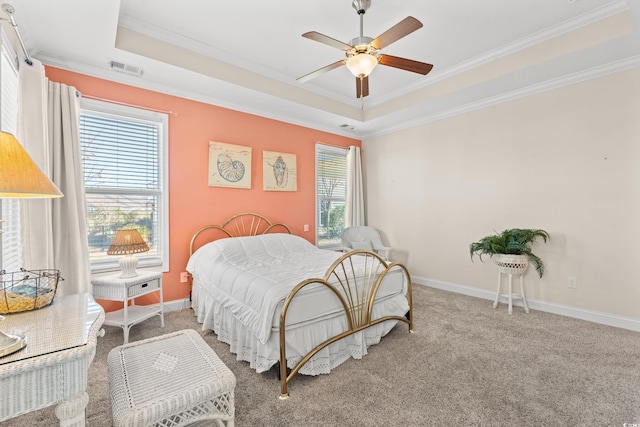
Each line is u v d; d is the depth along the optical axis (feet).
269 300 6.04
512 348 7.63
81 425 3.28
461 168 12.71
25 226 6.71
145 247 8.55
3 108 6.02
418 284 14.34
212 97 11.24
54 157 7.80
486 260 12.01
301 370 6.15
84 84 8.77
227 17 7.89
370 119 14.21
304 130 14.38
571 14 7.79
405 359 7.09
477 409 5.31
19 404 2.93
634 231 8.73
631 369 6.61
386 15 7.80
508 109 11.24
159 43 8.57
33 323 3.90
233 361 6.98
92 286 8.19
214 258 9.34
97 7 6.23
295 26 8.30
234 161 11.88
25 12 6.33
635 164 8.68
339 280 6.87
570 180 9.86
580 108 9.59
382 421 5.02
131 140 9.75
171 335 5.31
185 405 3.64
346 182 16.15
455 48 9.46
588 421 5.00
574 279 9.82
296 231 14.11
